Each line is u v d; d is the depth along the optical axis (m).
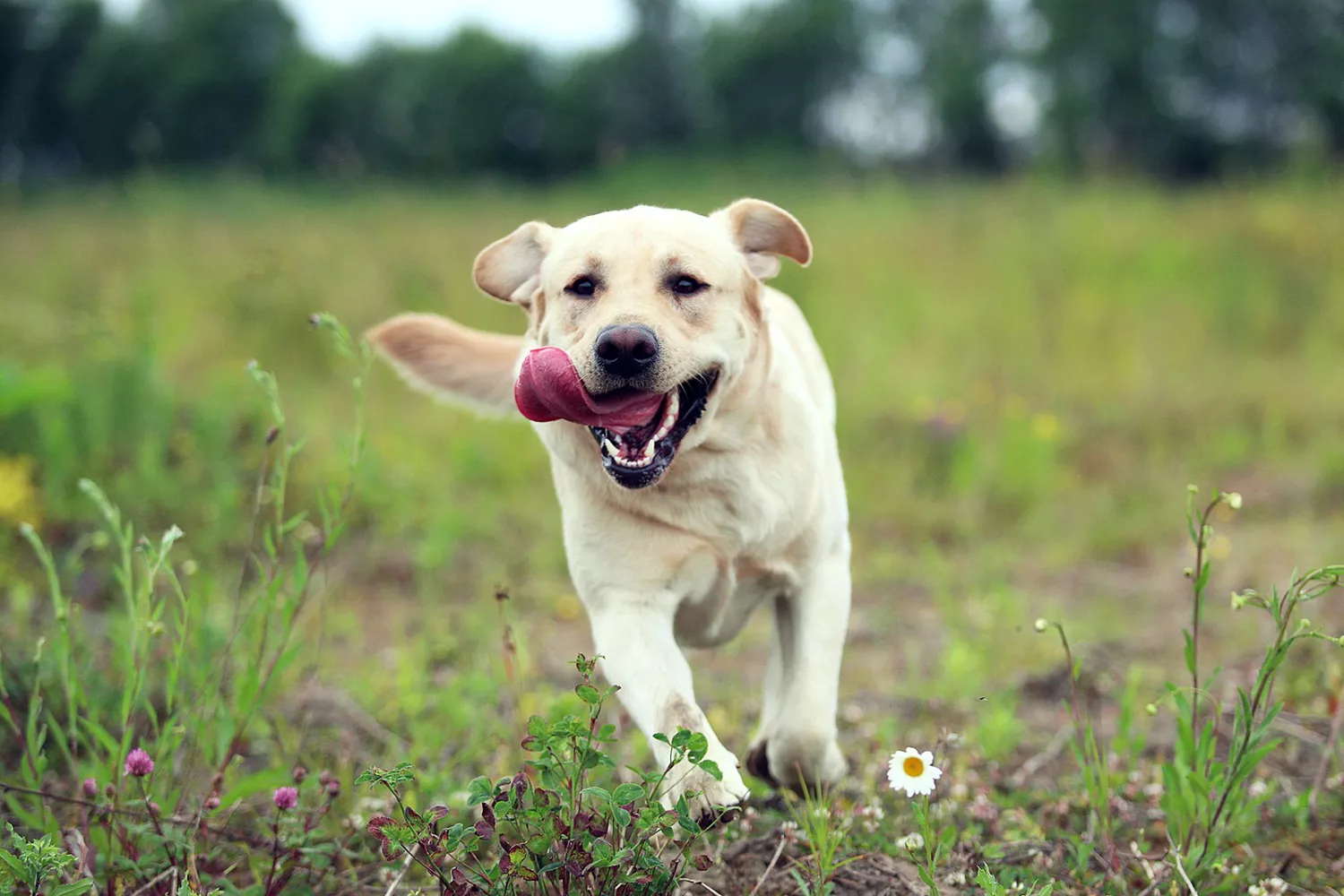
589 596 3.77
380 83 41.97
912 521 7.82
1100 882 3.35
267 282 11.05
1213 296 12.96
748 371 3.76
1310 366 11.34
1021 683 5.21
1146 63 45.00
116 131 39.16
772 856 3.51
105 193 20.44
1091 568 7.17
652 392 3.46
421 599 6.59
